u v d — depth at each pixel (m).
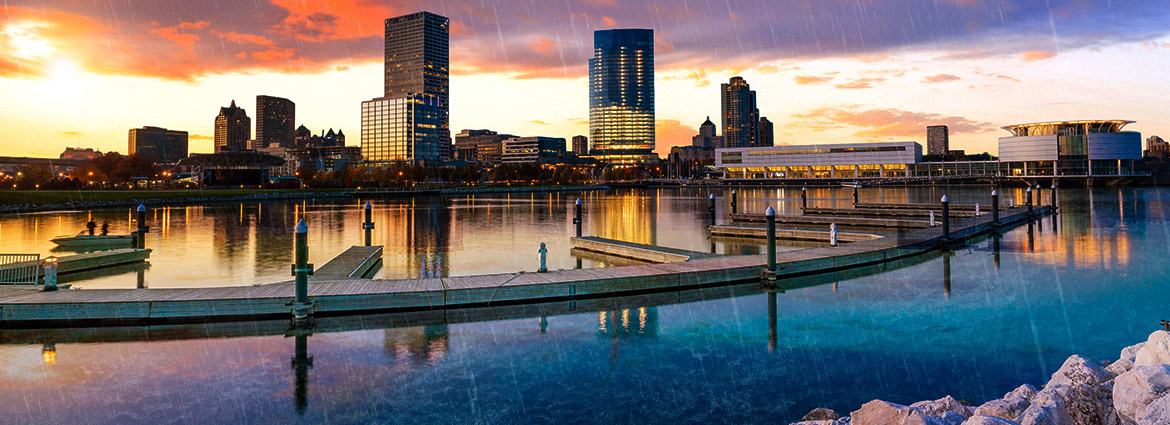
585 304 18.64
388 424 9.53
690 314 17.23
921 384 11.26
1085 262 26.98
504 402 10.48
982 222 41.78
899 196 125.94
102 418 9.74
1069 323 15.77
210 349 13.81
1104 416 8.02
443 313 17.42
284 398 10.68
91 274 25.61
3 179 178.62
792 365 12.43
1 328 15.71
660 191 188.75
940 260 28.00
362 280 19.58
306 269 16.72
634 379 11.65
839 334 14.86
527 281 19.39
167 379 11.72
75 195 104.50
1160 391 7.37
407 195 145.00
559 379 11.68
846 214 60.97
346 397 10.74
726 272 21.98
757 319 16.55
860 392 10.88
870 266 26.22
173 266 27.94
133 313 16.23
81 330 15.50
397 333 15.23
